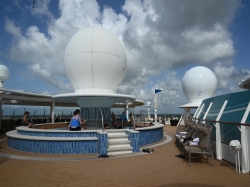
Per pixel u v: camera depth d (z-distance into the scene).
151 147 8.80
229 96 7.14
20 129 8.84
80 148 7.21
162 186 4.07
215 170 5.23
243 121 5.20
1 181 4.42
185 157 6.66
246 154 5.05
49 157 6.72
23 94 14.26
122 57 10.27
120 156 6.83
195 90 19.31
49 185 4.17
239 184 4.20
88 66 9.46
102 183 4.27
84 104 10.30
